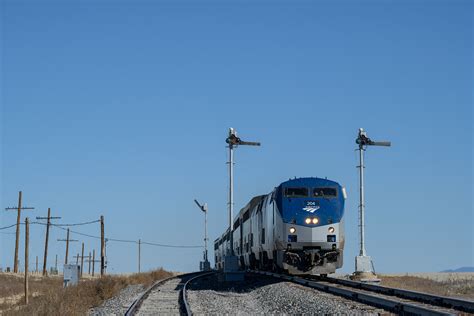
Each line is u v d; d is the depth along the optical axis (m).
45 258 88.25
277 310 26.31
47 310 28.83
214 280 50.44
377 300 24.78
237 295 34.53
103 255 70.62
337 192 39.97
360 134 43.53
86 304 31.95
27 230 49.06
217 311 26.25
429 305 24.86
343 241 39.59
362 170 43.41
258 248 49.53
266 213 45.19
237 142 48.03
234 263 45.59
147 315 25.44
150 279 56.34
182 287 41.81
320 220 39.22
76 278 51.12
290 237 39.03
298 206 39.38
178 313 26.03
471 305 22.62
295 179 40.19
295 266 39.34
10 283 75.56
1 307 43.94
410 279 54.06
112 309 29.19
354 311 23.22
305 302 26.95
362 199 43.16
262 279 44.59
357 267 42.19
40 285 73.06
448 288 45.03
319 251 39.31
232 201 47.81
